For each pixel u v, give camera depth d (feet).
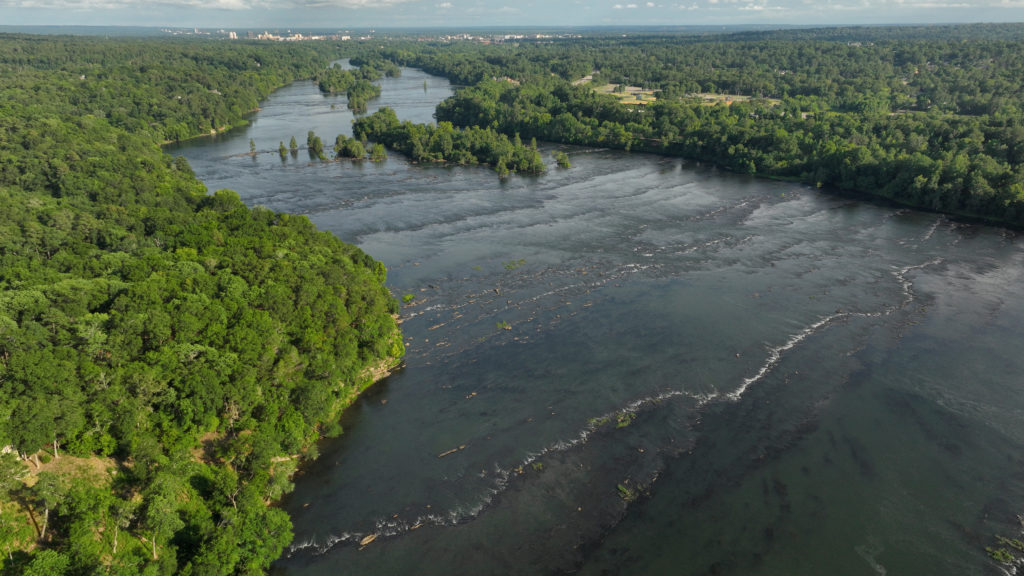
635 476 260.21
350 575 211.41
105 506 199.41
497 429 289.12
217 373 258.16
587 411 302.04
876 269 475.31
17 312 265.13
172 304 287.48
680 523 236.63
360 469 262.88
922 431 289.12
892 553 222.69
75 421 216.54
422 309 408.26
